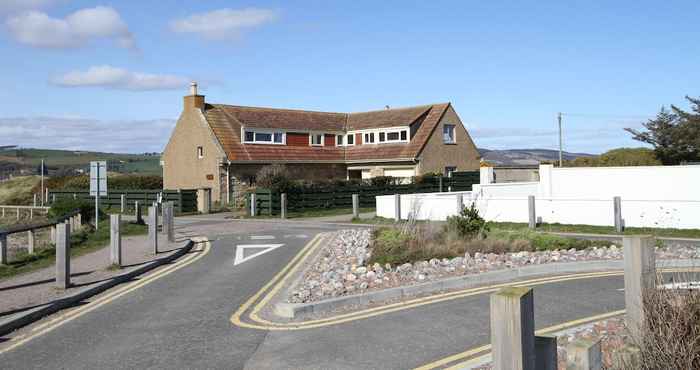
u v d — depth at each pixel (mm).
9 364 6668
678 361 5090
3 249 13898
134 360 6727
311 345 7156
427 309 8805
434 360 6434
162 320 8586
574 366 4043
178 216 32562
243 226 24766
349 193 34344
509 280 11109
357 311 8828
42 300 9664
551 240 14602
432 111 44406
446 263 12031
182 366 6484
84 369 6438
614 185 22188
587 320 7930
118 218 13180
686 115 39344
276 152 40656
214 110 40875
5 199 50938
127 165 89000
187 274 12617
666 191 21141
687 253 13109
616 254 13250
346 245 15172
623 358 5418
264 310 9070
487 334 7387
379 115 46500
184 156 40562
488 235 14742
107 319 8742
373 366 6309
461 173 41219
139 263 13766
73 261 14492
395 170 42375
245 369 6355
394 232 14500
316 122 45031
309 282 10594
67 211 24000
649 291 5844
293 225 25000
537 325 7707
